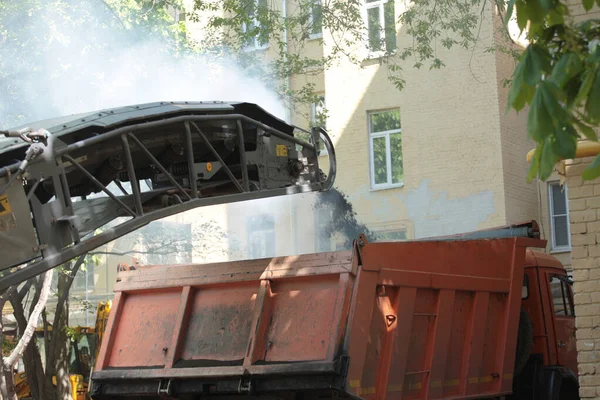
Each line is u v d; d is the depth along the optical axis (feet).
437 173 73.15
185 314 29.71
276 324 27.78
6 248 22.03
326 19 58.90
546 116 12.64
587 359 27.45
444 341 30.27
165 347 29.99
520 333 35.86
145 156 27.45
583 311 27.58
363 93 76.64
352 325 26.43
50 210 23.22
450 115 72.79
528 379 36.55
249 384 27.14
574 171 28.02
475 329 31.76
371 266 27.32
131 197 26.76
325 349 26.45
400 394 28.27
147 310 31.04
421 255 29.43
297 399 27.43
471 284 31.45
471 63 71.97
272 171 30.01
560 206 72.90
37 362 58.75
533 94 13.35
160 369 29.17
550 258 38.63
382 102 75.82
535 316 36.96
